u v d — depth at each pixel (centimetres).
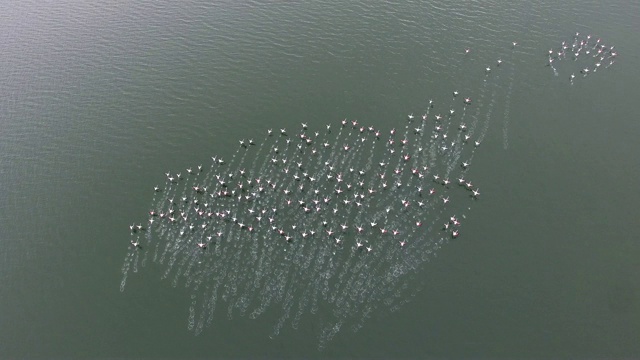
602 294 9394
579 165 11788
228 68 15325
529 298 9362
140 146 13012
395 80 14462
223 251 10369
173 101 14325
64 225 11181
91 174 12331
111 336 9175
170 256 10388
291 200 11275
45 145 13175
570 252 10088
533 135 12525
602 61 14512
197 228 10850
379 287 9588
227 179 11919
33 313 9625
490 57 14938
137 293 9788
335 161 12138
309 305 9381
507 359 8531
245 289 9706
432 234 10444
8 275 10281
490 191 11256
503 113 13125
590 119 12888
